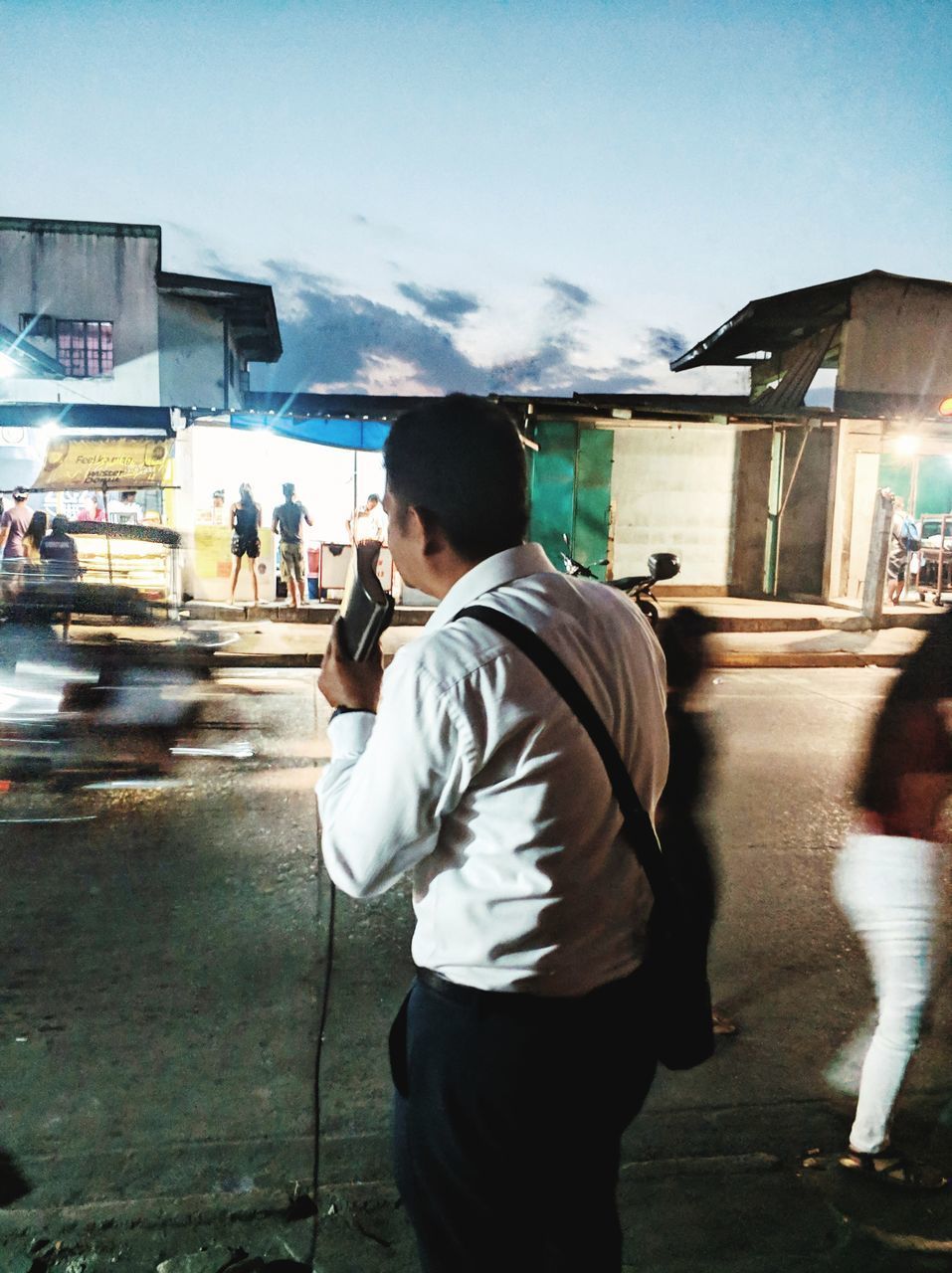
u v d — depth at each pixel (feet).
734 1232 7.52
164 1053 9.87
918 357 61.62
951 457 56.90
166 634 30.25
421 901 4.07
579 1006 3.88
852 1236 7.47
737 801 19.03
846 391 61.05
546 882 3.76
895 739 8.25
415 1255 7.18
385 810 3.75
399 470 4.18
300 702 28.22
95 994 11.07
